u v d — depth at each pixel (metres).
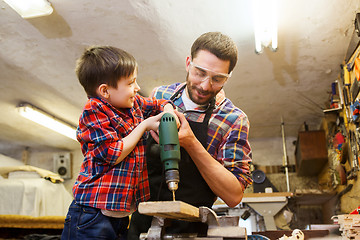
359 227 1.80
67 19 3.24
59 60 3.92
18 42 3.61
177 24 3.29
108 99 1.45
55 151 7.19
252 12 3.08
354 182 3.81
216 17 3.18
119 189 1.36
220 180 1.45
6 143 6.70
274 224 3.85
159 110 1.64
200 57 1.58
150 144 1.59
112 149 1.32
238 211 4.28
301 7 3.06
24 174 5.30
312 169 5.80
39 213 4.73
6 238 5.28
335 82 4.25
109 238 1.34
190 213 1.11
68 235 1.36
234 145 1.60
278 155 6.55
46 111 5.28
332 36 3.43
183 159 1.57
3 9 3.12
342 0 2.96
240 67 4.07
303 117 5.55
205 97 1.63
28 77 4.31
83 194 1.36
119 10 3.12
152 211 1.04
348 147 3.87
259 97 4.86
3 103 5.00
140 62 3.95
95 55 1.46
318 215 6.12
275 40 3.28
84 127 1.38
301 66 4.03
